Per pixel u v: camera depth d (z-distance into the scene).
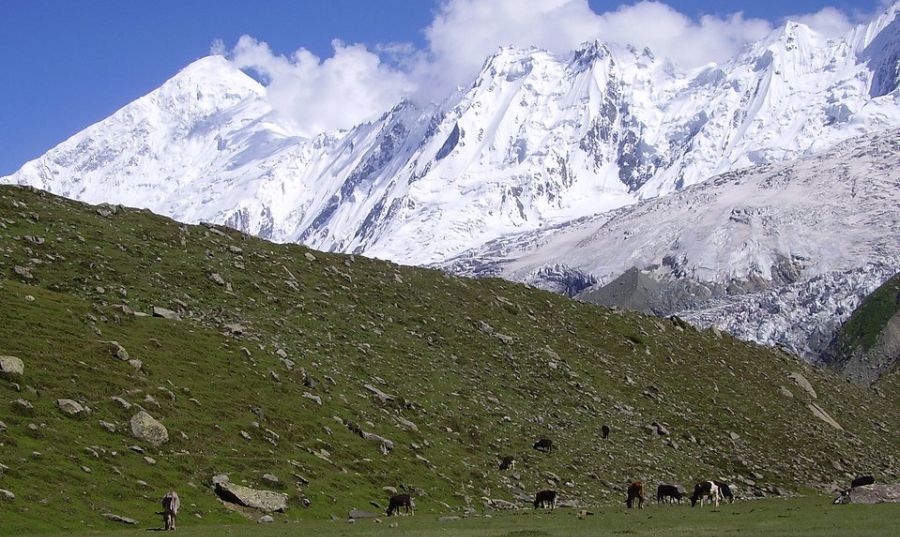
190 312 89.94
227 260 105.44
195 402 72.19
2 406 62.12
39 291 82.69
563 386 104.62
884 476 109.56
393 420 83.31
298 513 62.56
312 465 70.25
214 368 79.38
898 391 166.38
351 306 105.88
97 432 63.69
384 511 66.94
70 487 56.28
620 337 126.44
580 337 122.06
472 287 126.56
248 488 62.47
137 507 56.81
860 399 144.88
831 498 88.19
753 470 99.31
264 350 86.69
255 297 98.88
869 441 124.25
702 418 109.81
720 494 83.12
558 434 93.31
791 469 103.12
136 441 64.31
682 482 90.44
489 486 78.06
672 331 137.38
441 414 88.56
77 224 102.06
